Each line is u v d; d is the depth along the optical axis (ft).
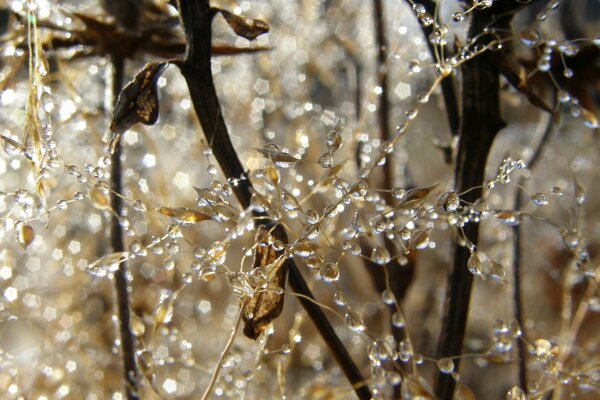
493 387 1.51
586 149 1.62
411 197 0.90
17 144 0.94
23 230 0.93
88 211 1.35
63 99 1.20
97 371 1.22
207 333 1.41
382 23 1.23
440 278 1.56
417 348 1.46
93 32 1.05
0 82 1.11
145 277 1.33
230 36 1.42
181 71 0.91
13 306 1.21
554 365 0.95
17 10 1.00
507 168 0.93
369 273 1.12
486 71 0.95
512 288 1.15
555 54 1.08
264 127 1.50
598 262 1.52
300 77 1.52
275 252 0.90
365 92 1.35
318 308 0.95
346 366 0.96
